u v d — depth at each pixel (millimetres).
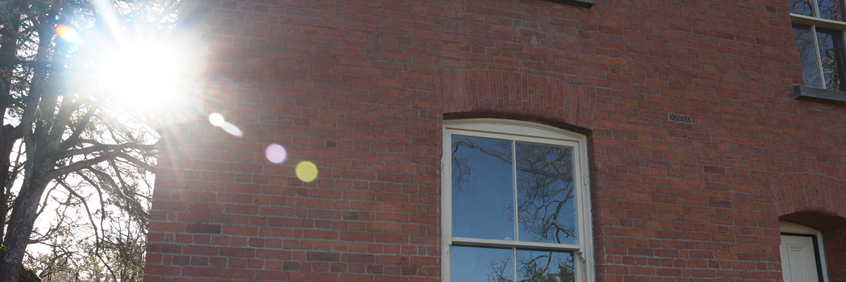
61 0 5934
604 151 5074
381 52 4875
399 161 4617
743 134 5539
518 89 5066
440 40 5039
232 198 4254
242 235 4195
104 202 10148
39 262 11141
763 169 5480
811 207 5504
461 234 4777
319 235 4305
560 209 5039
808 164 5656
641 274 4809
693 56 5660
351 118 4637
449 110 4855
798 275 5793
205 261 4090
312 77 4676
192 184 4227
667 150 5246
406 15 5035
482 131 5059
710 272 4992
